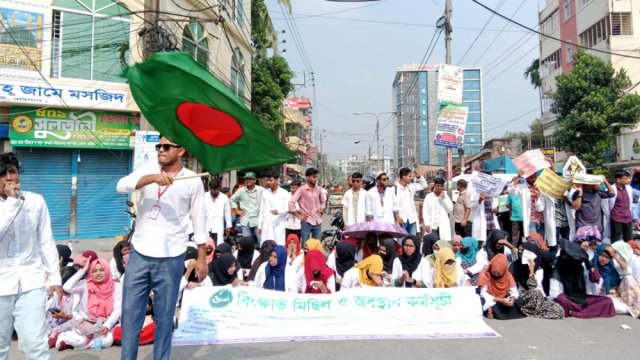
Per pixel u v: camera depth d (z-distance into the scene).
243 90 19.08
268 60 25.03
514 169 25.89
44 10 11.19
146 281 3.42
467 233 8.64
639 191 8.97
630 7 23.06
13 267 3.13
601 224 7.90
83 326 4.54
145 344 4.61
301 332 4.89
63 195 11.60
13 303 3.13
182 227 3.53
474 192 8.48
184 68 3.13
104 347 4.56
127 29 12.15
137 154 7.84
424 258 6.31
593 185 7.77
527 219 8.21
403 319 5.11
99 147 11.89
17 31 10.89
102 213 12.04
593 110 19.67
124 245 5.93
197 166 14.92
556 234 8.31
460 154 13.65
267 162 4.04
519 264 6.11
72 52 11.55
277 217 8.32
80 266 5.09
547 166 8.09
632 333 4.93
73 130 11.60
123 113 12.20
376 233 6.74
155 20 8.33
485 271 5.84
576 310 5.62
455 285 5.82
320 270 5.76
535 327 5.18
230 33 17.08
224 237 8.61
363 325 5.05
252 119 3.47
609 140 20.16
